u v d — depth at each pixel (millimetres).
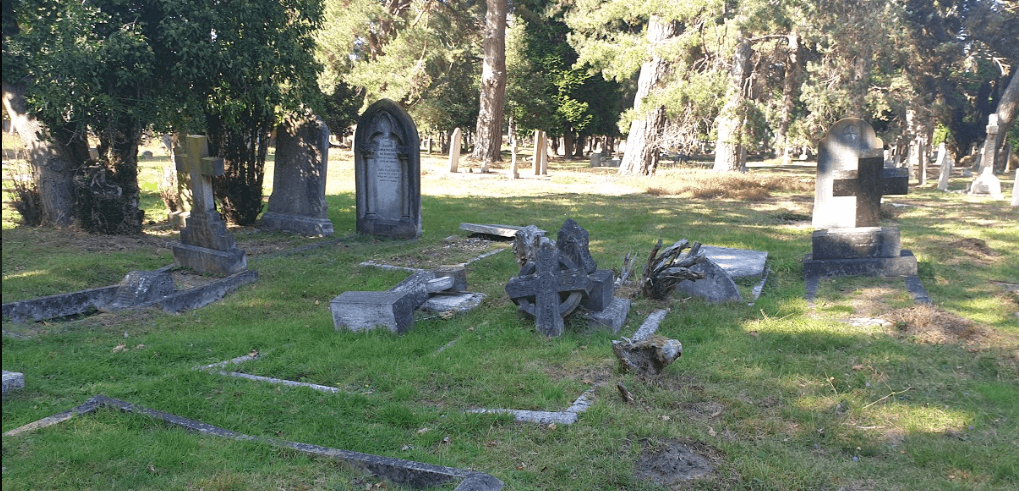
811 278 10578
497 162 37875
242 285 10281
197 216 10930
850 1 26516
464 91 43938
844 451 5074
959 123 47469
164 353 7098
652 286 9219
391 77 37656
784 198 21844
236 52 13062
